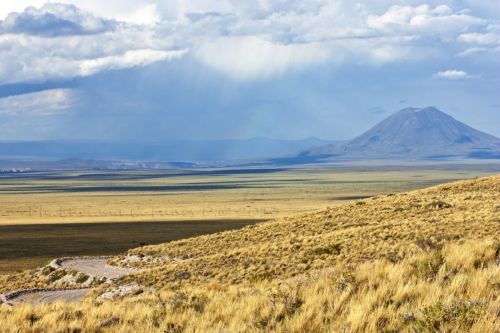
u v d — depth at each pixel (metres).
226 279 37.47
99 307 18.27
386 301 11.35
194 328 12.46
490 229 38.44
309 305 11.98
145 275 44.66
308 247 43.00
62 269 58.62
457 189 71.12
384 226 47.44
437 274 13.26
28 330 15.22
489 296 10.59
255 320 11.73
